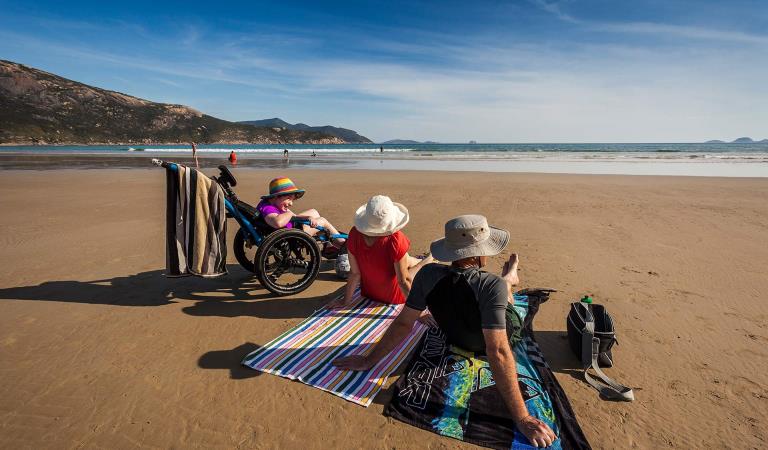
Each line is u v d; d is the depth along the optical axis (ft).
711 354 11.37
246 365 10.89
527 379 9.89
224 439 8.38
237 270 19.17
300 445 8.20
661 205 34.94
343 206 35.88
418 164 98.84
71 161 104.58
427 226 27.84
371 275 13.76
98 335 12.66
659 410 9.14
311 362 10.96
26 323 13.44
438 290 8.94
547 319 13.56
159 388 10.02
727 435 8.36
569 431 8.23
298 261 15.93
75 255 21.15
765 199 37.78
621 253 20.81
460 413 8.87
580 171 74.90
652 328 12.89
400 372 10.51
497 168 83.76
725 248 21.63
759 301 14.82
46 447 8.11
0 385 10.08
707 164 92.27
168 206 14.20
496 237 9.45
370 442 8.26
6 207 34.96
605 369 10.72
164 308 14.71
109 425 8.73
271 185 16.12
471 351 10.38
